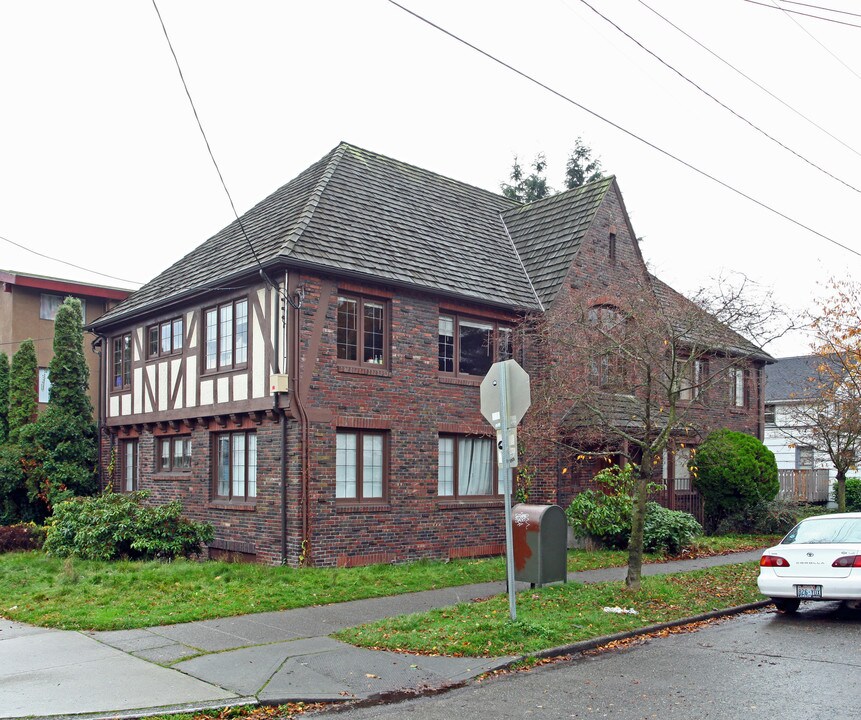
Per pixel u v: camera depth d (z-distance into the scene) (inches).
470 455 694.5
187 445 714.8
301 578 516.1
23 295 1054.4
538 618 393.4
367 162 777.6
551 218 837.2
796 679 308.0
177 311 714.2
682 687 299.7
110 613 411.8
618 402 546.6
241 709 277.0
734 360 494.6
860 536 439.2
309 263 576.1
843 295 749.3
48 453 810.2
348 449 606.5
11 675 309.0
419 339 652.7
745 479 820.0
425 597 476.1
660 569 590.2
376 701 289.4
